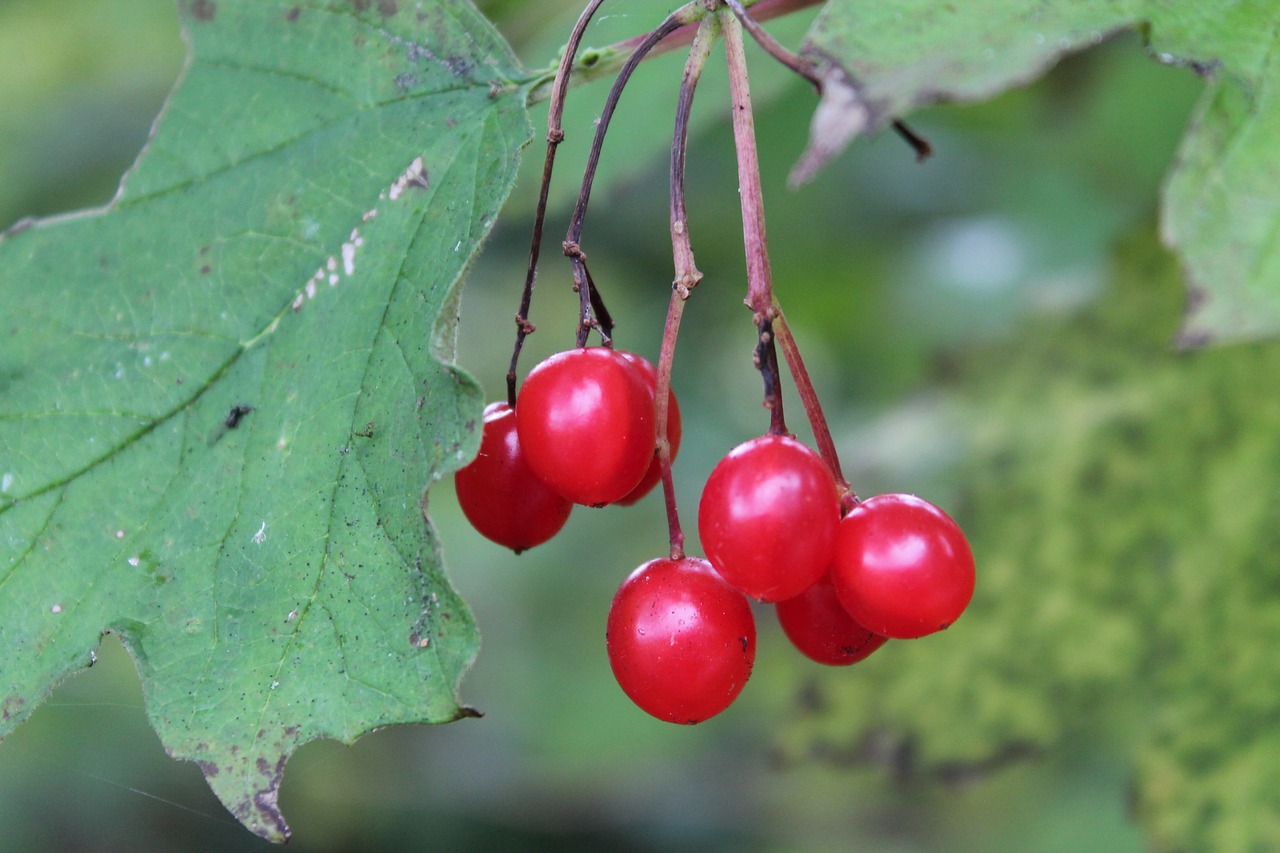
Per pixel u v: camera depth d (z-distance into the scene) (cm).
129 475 26
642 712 40
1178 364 31
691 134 30
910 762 31
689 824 40
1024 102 35
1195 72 24
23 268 26
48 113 40
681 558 26
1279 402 30
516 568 45
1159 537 30
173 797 42
